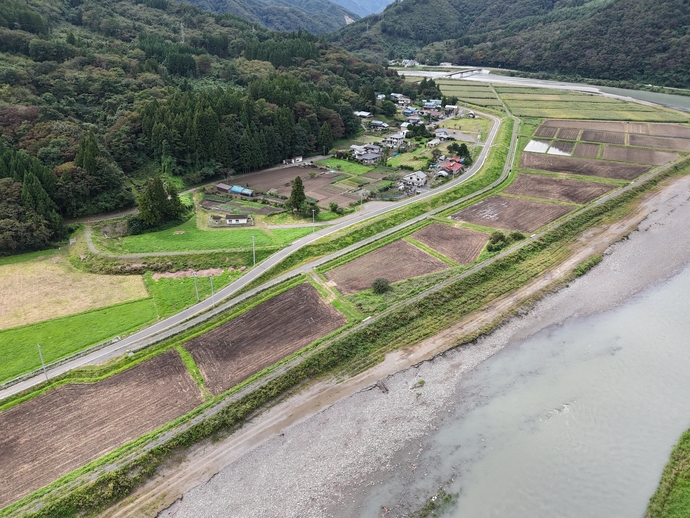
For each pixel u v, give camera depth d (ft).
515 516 123.95
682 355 183.52
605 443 145.18
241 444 145.38
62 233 260.01
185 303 211.82
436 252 256.52
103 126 355.77
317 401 162.09
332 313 204.74
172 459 139.85
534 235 270.05
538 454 142.00
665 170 377.09
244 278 230.48
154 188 273.13
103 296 215.10
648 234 282.56
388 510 125.59
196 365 174.50
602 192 337.11
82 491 126.41
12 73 341.82
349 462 139.85
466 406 160.86
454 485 132.46
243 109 385.29
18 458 137.08
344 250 260.01
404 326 198.70
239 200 324.60
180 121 347.97
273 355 179.73
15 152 273.75
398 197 329.72
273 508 126.31
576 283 233.14
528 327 202.08
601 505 126.11
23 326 191.52
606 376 173.37
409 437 148.66
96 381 166.09
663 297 221.46
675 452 139.13
